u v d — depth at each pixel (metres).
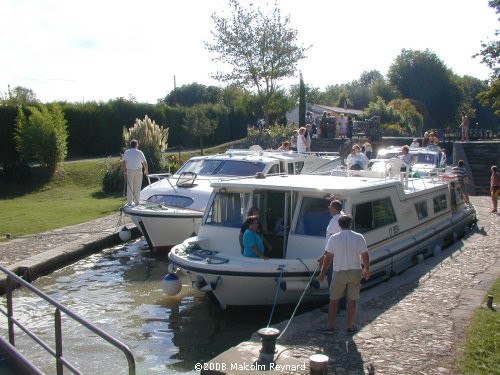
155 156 25.33
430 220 12.42
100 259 12.85
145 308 9.41
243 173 14.65
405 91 89.62
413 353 6.10
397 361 5.89
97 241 13.51
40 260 11.34
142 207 13.34
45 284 10.79
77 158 33.16
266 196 9.80
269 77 39.88
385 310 7.67
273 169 15.07
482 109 102.31
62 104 32.81
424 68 87.81
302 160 16.67
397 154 21.48
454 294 8.37
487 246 12.20
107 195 23.08
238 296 8.62
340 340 6.56
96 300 9.84
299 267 8.34
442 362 5.83
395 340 6.51
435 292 8.51
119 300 9.84
